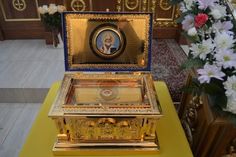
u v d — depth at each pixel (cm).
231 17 73
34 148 79
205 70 61
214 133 79
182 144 82
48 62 206
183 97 113
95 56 86
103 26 82
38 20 241
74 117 70
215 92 67
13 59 210
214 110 74
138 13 81
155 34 240
